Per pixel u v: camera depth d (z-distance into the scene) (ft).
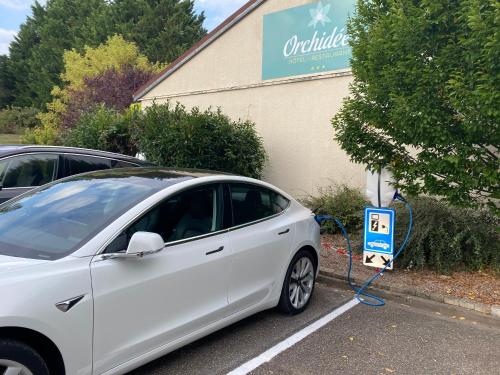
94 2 148.77
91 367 8.71
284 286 14.37
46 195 11.66
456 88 14.24
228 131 30.71
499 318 15.14
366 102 18.08
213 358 11.87
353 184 29.04
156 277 9.86
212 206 12.12
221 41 37.19
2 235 10.00
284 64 32.78
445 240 19.56
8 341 7.57
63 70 135.44
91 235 9.43
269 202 14.34
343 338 13.50
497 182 15.61
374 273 19.42
